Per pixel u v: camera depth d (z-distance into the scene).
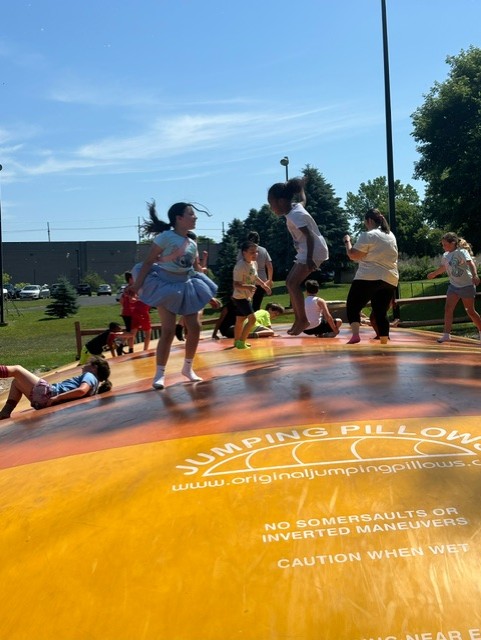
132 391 4.76
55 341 27.08
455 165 32.19
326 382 3.99
